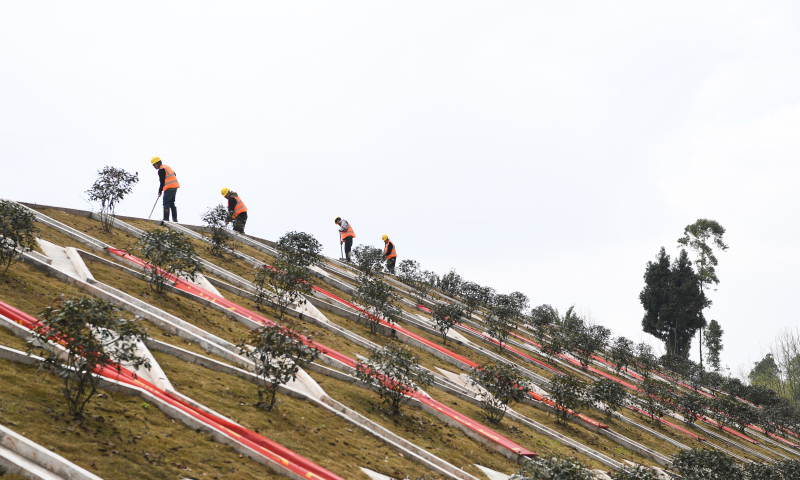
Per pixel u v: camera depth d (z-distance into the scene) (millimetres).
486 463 13188
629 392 30344
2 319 9930
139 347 11000
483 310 40312
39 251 15062
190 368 11531
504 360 25609
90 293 13312
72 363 8344
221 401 10555
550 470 10523
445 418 15031
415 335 23266
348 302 23734
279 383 11180
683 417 29500
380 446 11508
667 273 59656
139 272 16781
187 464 8000
